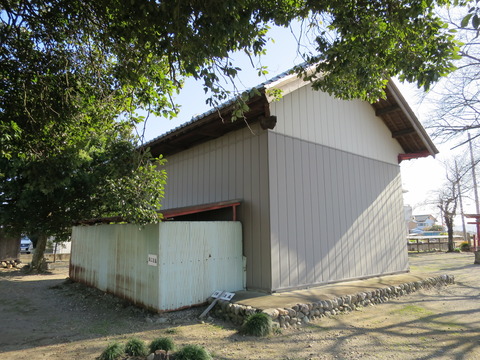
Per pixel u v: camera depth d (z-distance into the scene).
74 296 8.38
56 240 12.99
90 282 8.99
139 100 6.34
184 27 3.90
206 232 6.93
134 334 5.19
